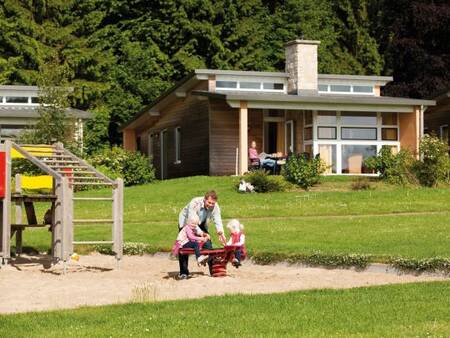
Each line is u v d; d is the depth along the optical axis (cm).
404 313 1284
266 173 3991
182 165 5050
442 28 6956
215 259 1842
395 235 2377
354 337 1120
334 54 7206
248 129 4712
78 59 6912
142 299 1499
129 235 2664
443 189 3731
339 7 7444
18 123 4847
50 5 7056
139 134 5972
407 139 4634
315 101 4366
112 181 2105
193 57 7000
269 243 2291
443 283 1606
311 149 4550
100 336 1157
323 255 1972
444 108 5081
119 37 7131
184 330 1189
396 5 7300
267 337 1129
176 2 7069
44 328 1222
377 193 3609
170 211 3278
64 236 2003
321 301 1412
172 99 5156
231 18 7212
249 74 4872
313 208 3241
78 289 1684
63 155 2269
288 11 7344
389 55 7144
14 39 6825
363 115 4612
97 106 6819
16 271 2027
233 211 3212
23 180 2409
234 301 1430
